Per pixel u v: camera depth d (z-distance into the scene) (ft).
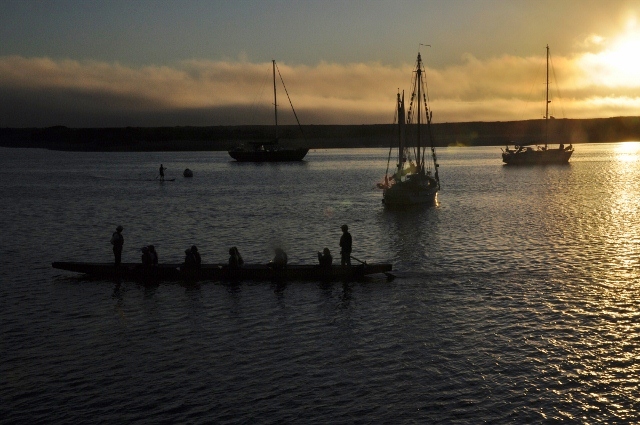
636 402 62.80
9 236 162.81
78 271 114.01
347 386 67.21
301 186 332.39
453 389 66.03
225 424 59.72
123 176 431.84
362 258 130.21
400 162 257.96
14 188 328.90
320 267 111.45
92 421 60.44
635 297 97.30
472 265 121.08
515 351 75.77
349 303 96.58
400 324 86.48
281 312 92.53
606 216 190.39
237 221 189.98
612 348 76.28
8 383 68.59
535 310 91.40
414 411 61.62
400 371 70.64
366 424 59.36
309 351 77.15
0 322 88.69
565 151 497.05
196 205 238.48
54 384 68.33
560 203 230.07
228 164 595.06
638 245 139.54
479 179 366.43
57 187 334.85
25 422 60.29
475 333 82.28
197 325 87.20
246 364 73.36
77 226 181.37
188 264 111.55
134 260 131.23
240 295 101.45
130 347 79.00
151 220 193.77
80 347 79.10
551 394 64.59
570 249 135.54
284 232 166.61
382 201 231.91
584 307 92.48
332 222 186.50
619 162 552.82
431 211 211.41
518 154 501.15
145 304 97.09
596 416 60.23
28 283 109.81
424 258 128.88
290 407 62.80
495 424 59.06
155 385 67.97
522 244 142.41
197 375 70.44
